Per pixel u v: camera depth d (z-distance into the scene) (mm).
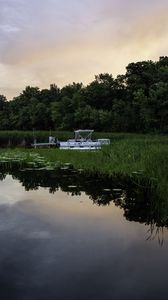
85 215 7781
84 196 9812
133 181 11898
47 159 18328
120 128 61500
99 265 5219
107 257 5492
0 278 4863
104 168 14453
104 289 4574
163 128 54375
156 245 5965
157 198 9047
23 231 6641
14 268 5129
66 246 5910
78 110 70125
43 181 12445
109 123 63625
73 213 7945
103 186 11297
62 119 75438
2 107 112938
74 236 6383
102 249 5801
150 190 10531
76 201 9156
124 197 9688
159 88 55844
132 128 60688
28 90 100188
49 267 5156
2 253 5641
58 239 6246
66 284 4684
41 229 6770
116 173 13555
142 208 8422
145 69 64250
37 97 96000
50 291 4531
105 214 7906
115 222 7277
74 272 4988
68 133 56281
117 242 6109
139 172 12703
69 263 5270
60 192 10406
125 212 8055
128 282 4723
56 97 90938
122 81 69500
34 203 8914
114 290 4539
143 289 4578
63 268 5129
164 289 4555
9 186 11445
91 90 73000
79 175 13773
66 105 75938
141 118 57375
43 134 57031
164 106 55031
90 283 4727
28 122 87188
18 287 4625
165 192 8820
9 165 16797
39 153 20859
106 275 4922
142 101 56625
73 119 72000
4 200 9266
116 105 63469
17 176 13703
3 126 95000
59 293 4480
